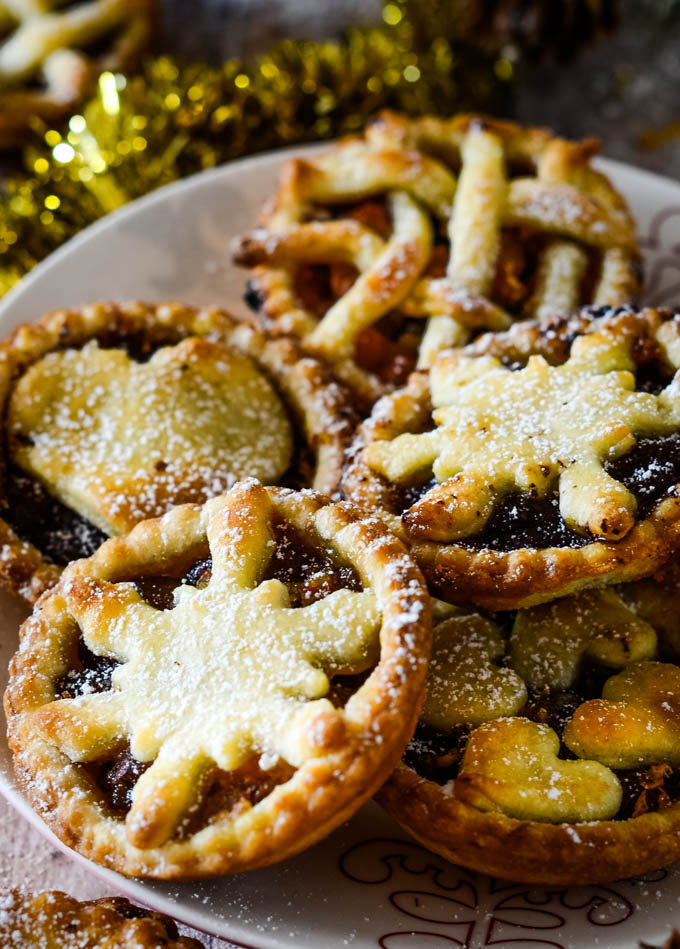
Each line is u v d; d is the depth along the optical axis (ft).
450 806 1.05
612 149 1.66
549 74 1.72
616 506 1.06
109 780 1.05
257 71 1.53
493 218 1.29
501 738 1.07
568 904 1.06
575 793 1.05
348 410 1.22
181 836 1.02
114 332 1.26
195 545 1.10
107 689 1.07
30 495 1.19
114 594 1.08
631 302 1.28
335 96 1.51
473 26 1.58
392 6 1.60
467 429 1.12
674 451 1.10
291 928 1.05
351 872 1.09
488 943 1.05
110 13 1.64
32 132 1.60
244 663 1.03
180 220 1.43
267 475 1.19
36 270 1.37
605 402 1.11
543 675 1.11
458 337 1.25
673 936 1.05
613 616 1.13
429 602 1.05
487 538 1.10
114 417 1.20
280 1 1.80
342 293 1.30
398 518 1.11
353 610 1.04
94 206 1.49
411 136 1.35
